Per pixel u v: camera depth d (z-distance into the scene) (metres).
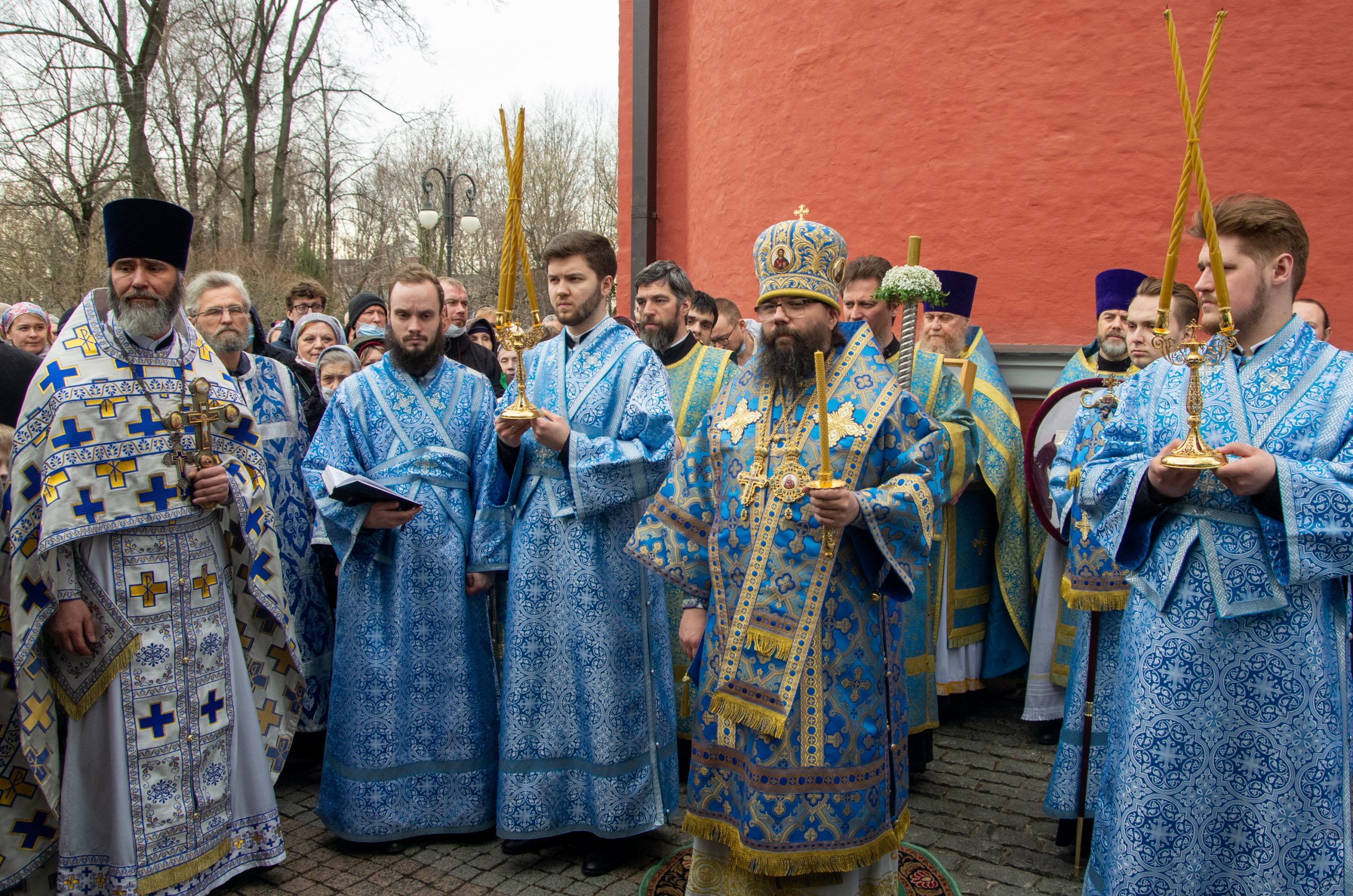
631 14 9.12
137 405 3.21
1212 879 2.49
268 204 26.52
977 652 5.04
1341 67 4.96
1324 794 2.40
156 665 3.20
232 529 3.59
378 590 3.70
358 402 3.82
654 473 3.53
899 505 2.60
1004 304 5.74
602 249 3.73
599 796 3.47
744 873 2.78
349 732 3.67
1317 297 5.07
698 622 2.95
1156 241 5.33
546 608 3.55
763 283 2.77
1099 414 3.49
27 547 3.04
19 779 3.19
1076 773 3.49
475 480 3.88
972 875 3.43
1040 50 5.56
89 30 19.59
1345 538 2.32
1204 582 2.50
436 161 32.75
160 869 3.17
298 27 22.42
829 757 2.60
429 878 3.48
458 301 6.39
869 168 6.23
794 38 6.65
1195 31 5.21
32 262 18.62
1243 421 2.51
